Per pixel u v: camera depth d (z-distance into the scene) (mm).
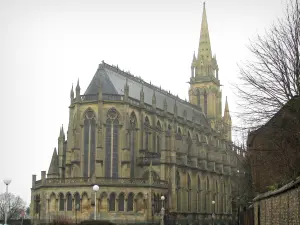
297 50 47094
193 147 165375
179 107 191625
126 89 138500
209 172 173750
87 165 133125
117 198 120562
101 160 131000
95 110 134750
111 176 133375
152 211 124312
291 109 48562
